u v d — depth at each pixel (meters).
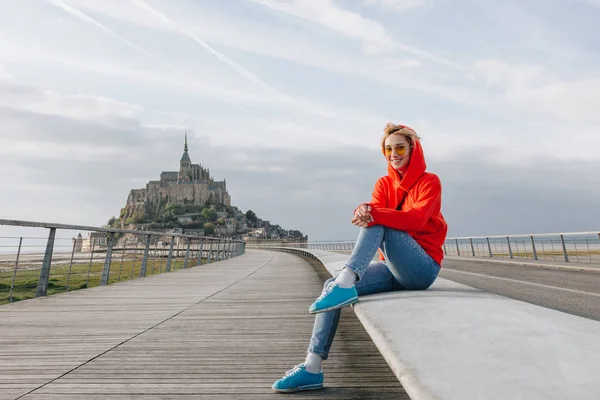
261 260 20.73
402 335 1.68
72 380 2.37
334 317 2.22
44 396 2.12
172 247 12.21
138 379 2.38
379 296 2.53
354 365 2.67
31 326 3.92
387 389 2.21
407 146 2.67
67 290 6.86
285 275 10.44
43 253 6.12
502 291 6.50
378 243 2.32
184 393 2.15
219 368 2.58
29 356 2.87
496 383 1.18
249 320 4.21
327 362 2.74
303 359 2.78
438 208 2.65
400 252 2.48
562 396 1.08
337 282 2.20
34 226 5.77
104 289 7.17
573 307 4.96
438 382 1.21
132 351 3.00
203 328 3.82
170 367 2.61
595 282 7.74
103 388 2.23
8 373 2.50
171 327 3.87
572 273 9.71
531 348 1.46
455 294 2.55
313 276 10.12
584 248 11.03
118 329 3.78
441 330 1.73
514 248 14.59
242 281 8.70
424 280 2.62
